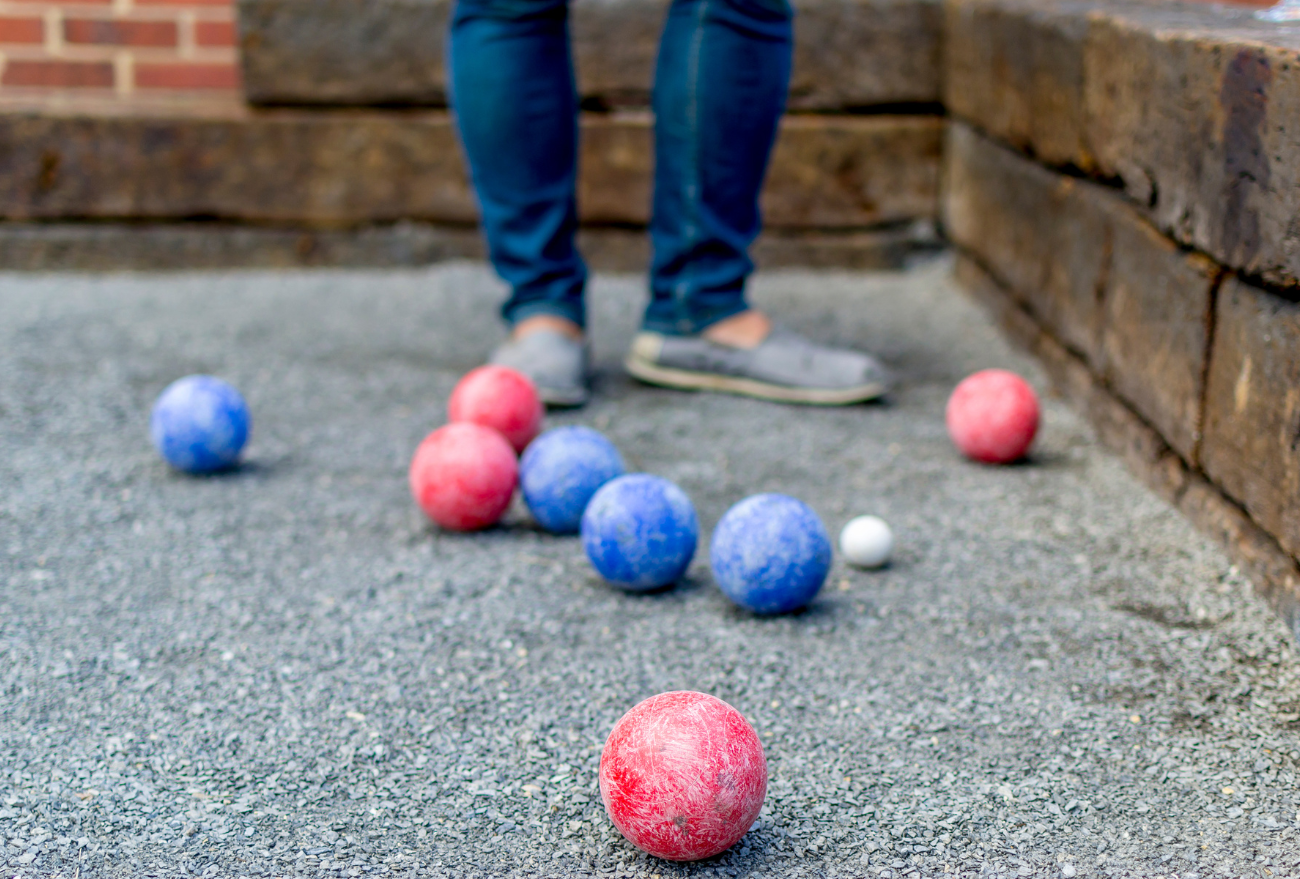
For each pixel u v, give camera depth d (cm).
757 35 281
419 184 443
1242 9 294
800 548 196
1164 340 248
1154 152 251
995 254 382
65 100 443
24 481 257
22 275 438
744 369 316
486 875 139
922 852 143
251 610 203
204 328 377
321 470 268
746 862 141
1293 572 195
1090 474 264
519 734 167
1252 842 143
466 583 213
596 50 430
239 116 433
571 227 312
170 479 262
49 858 141
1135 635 193
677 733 136
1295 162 190
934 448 282
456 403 268
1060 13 311
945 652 189
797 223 449
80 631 195
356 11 425
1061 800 152
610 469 234
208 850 143
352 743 165
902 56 434
